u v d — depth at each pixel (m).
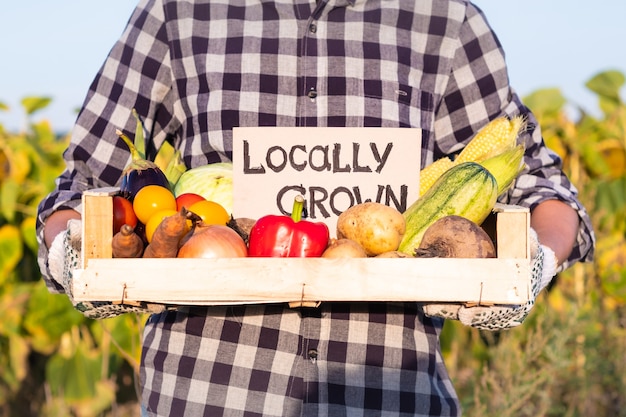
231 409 1.99
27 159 5.09
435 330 2.07
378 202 1.87
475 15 2.23
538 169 2.31
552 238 2.08
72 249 1.80
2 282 5.02
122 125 2.23
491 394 4.37
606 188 5.21
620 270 4.95
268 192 1.87
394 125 2.08
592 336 4.80
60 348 5.11
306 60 2.09
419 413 2.01
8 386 5.66
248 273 1.64
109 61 2.26
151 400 2.05
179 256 1.69
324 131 1.86
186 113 2.17
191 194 1.89
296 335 2.00
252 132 1.87
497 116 2.25
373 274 1.64
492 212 1.84
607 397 4.85
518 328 4.69
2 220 4.96
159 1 2.22
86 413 5.14
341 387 1.99
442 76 2.19
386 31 2.14
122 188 1.89
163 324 2.06
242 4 2.15
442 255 1.70
